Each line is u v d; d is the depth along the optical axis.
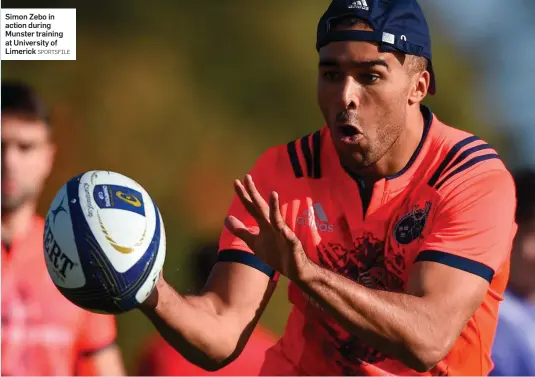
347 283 11.38
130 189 12.12
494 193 12.89
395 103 12.63
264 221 10.92
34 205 16.06
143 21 37.97
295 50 39.06
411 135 13.18
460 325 12.16
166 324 12.41
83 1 37.34
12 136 15.57
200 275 17.19
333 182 13.50
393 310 11.58
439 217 12.84
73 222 11.63
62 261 11.62
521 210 17.73
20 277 15.75
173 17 38.34
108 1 37.62
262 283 13.40
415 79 13.05
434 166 13.17
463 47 38.69
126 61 37.06
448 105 38.03
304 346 14.11
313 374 14.09
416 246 13.03
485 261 12.53
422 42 12.95
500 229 12.75
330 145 13.65
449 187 12.92
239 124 37.62
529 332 17.59
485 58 38.66
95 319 16.17
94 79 36.34
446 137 13.38
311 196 13.58
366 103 12.52
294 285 13.96
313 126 38.53
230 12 39.03
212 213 36.03
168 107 36.84
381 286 13.36
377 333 11.56
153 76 37.12
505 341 17.41
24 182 15.73
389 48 12.45
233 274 13.34
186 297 12.98
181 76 37.53
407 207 13.20
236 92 38.03
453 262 12.41
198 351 12.74
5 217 15.80
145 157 35.97
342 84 12.50
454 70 38.28
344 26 12.45
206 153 36.72
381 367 13.75
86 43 36.81
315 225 13.51
